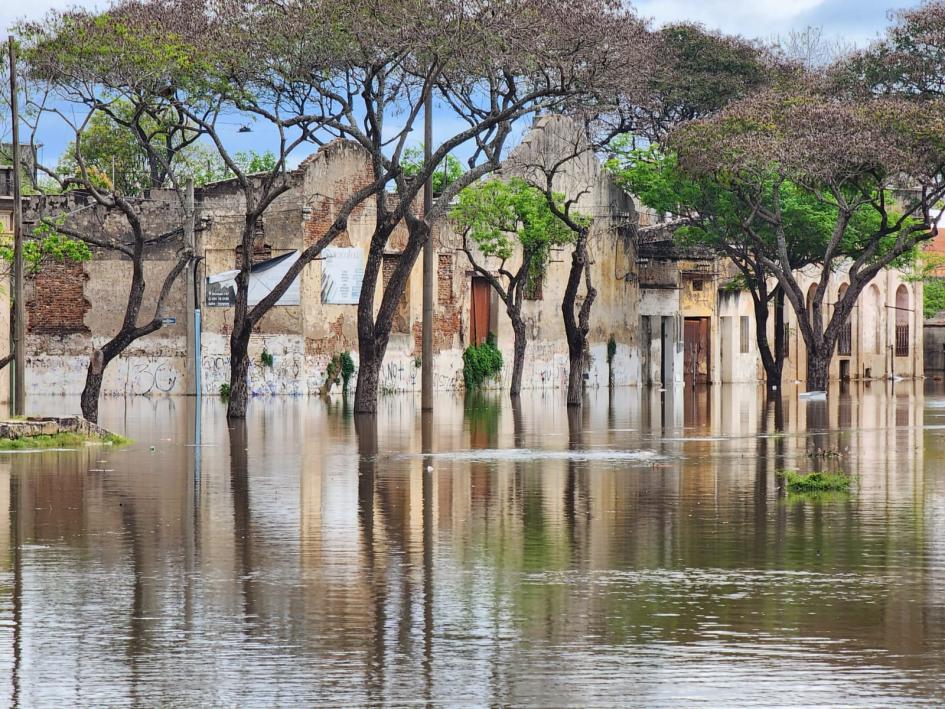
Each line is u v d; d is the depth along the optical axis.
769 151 96.00
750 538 32.56
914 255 123.88
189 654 21.80
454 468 48.38
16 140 61.16
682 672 20.77
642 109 124.88
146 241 70.44
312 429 68.31
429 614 24.44
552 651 21.94
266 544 31.55
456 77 76.88
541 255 113.50
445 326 114.69
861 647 22.19
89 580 27.33
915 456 53.47
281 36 69.94
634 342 132.38
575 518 35.81
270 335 103.00
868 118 97.19
